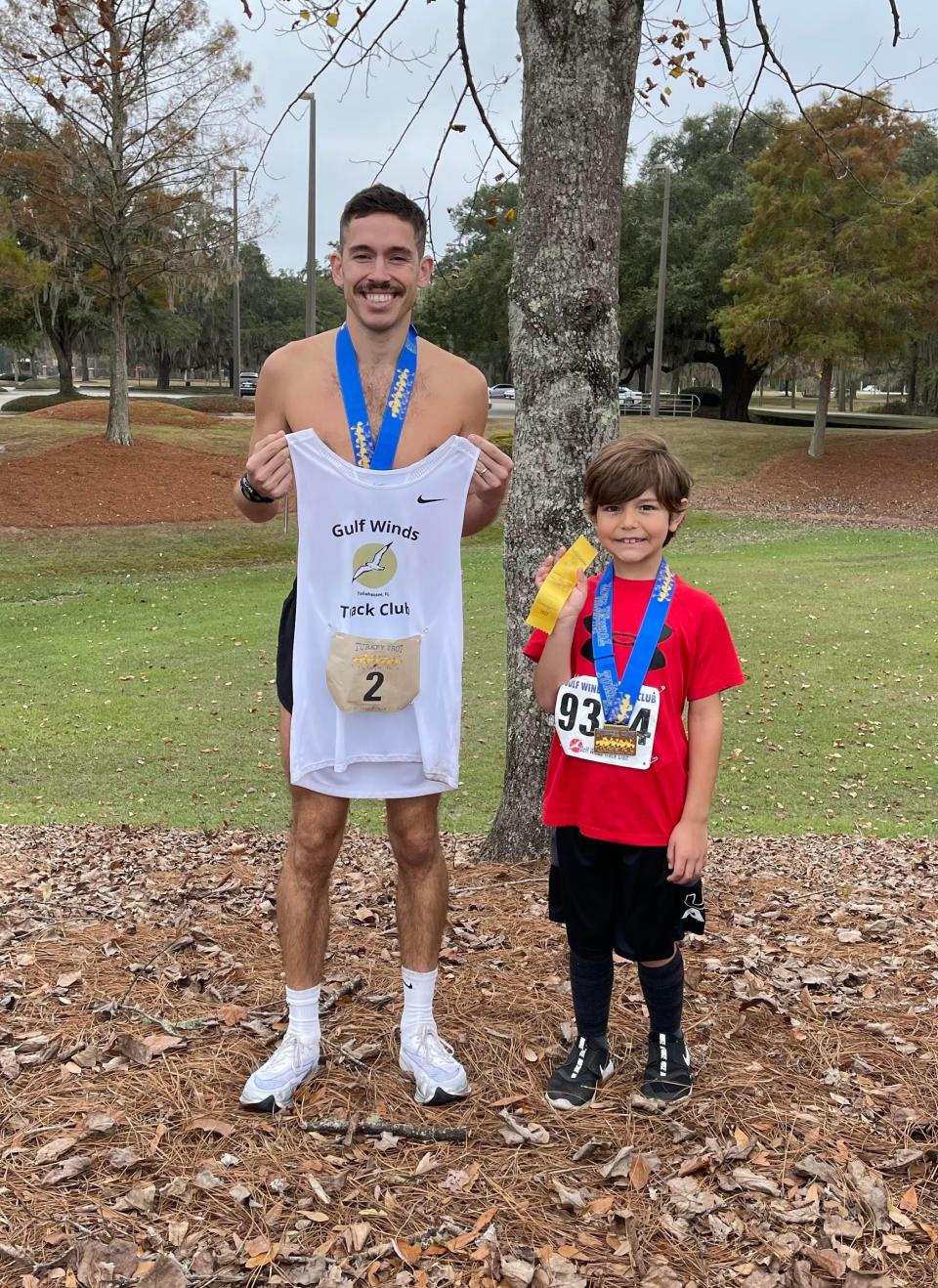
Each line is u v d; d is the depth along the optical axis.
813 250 29.91
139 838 7.23
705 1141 2.64
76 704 12.29
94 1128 2.63
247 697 12.61
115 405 28.89
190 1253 2.25
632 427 37.81
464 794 9.41
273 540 22.55
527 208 4.79
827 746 10.85
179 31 23.88
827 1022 3.29
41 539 21.72
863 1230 2.33
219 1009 3.32
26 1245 2.26
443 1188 2.47
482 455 2.63
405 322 2.65
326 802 2.74
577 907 2.78
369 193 2.57
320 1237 2.31
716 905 4.88
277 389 2.68
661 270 38.12
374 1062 3.02
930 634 15.03
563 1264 2.23
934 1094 2.86
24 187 27.16
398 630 2.64
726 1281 2.20
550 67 4.60
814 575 19.23
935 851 6.85
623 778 2.65
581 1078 2.85
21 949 3.86
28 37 22.09
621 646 2.69
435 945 2.90
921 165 43.84
